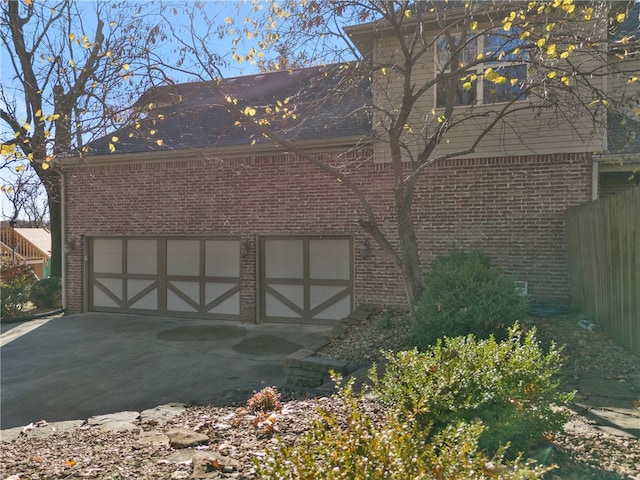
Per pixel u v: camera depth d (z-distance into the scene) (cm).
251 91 1338
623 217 615
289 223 1112
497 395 329
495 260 945
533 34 675
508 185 942
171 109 1279
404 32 978
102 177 1296
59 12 1029
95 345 970
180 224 1216
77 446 413
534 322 741
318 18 750
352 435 255
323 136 1062
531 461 274
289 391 618
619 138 916
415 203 1000
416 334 666
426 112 984
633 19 945
